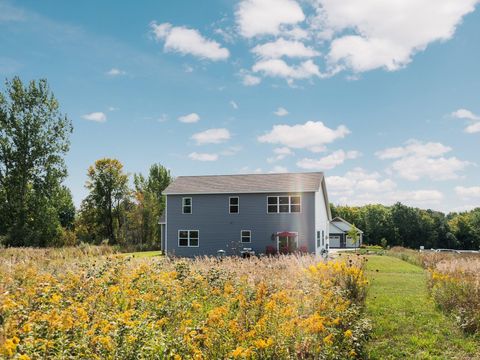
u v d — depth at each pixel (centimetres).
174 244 3881
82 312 623
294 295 961
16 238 4478
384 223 10300
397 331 957
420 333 941
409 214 10200
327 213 4616
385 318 1057
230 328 642
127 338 543
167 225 3906
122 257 1302
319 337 676
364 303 1106
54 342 532
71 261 1584
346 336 712
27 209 4612
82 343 548
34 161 4638
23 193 4612
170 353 546
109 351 537
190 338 592
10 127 4566
